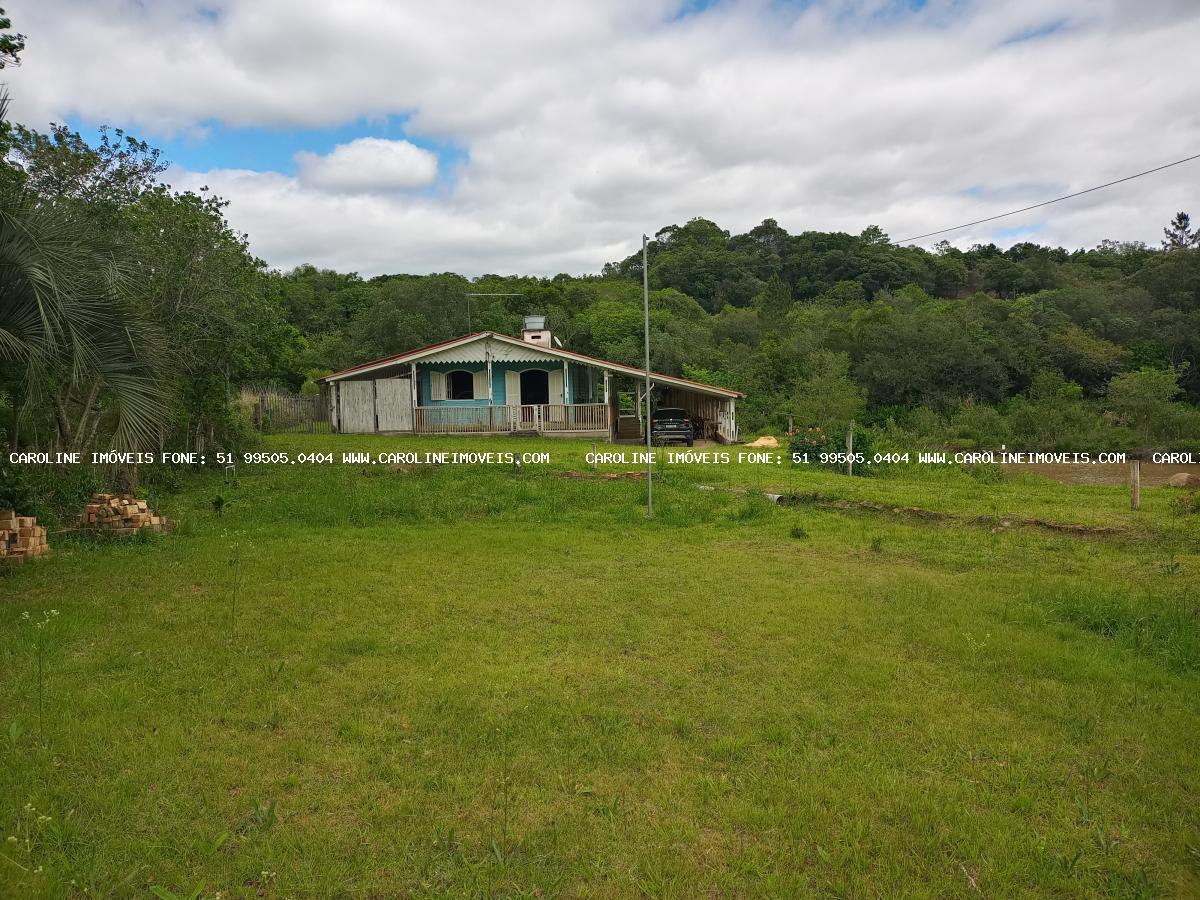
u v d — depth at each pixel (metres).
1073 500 14.37
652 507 12.85
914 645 6.01
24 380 8.26
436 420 26.95
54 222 7.41
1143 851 3.33
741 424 37.72
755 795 3.73
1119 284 61.50
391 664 5.48
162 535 10.41
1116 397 36.56
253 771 3.90
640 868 3.17
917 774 3.97
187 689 4.95
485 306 52.12
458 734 4.35
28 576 7.96
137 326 7.93
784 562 9.05
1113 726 4.54
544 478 15.90
